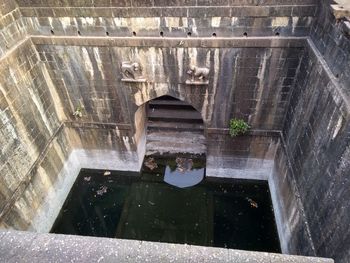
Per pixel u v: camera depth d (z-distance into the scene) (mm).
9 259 4117
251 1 7938
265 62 8891
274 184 10703
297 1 7816
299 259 3975
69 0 8508
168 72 9469
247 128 10297
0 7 8227
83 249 4152
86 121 11188
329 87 6801
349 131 5836
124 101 10422
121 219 11336
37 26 9180
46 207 10180
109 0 8375
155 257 4039
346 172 5867
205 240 10398
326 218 6527
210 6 8141
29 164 9297
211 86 9578
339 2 6688
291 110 9328
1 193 8141
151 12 8430
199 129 13766
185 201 11773
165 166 12844
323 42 7402
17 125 8820
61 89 10477
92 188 12352
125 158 12133
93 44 9195
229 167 11648
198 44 8734
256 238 10242
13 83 8672
